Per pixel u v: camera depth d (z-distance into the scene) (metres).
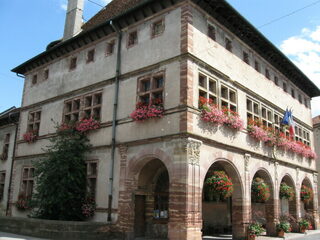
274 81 20.91
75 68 18.44
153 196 15.15
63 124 17.42
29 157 19.58
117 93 15.69
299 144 22.38
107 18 18.69
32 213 17.67
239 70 16.94
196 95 13.57
